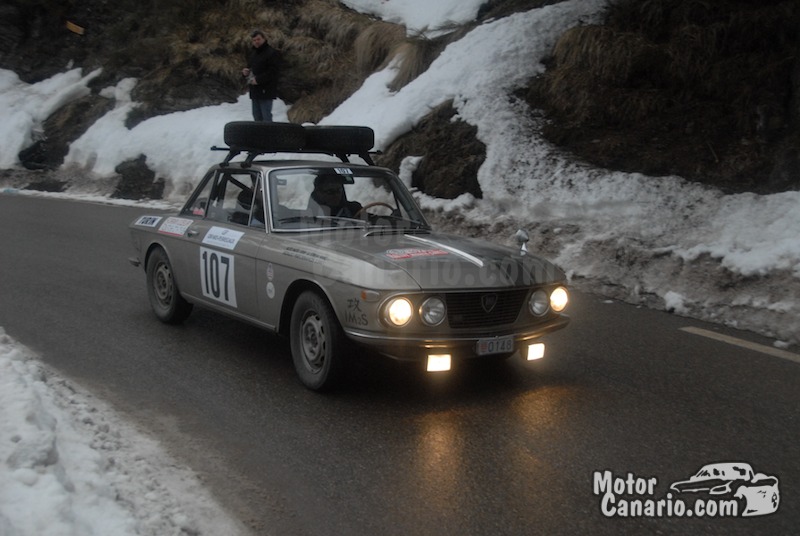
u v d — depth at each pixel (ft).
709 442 13.56
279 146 19.17
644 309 23.76
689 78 34.17
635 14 38.19
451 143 37.09
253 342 19.58
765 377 17.19
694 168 30.50
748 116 31.65
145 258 21.93
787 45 33.35
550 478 12.06
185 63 58.08
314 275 15.17
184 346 19.10
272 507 11.02
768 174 29.35
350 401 15.37
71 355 18.13
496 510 11.02
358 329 14.32
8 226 38.32
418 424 14.20
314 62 55.26
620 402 15.49
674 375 17.28
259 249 16.83
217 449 12.98
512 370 17.54
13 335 19.63
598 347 19.48
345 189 18.53
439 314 14.24
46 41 69.72
